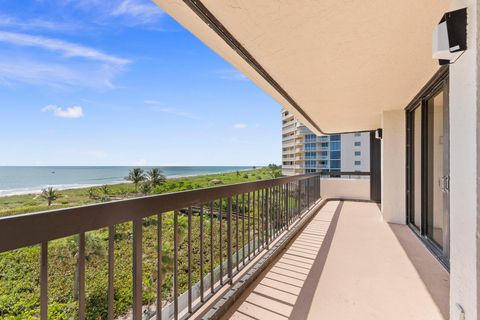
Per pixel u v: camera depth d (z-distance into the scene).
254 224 2.69
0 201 29.86
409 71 2.65
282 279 2.36
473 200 1.13
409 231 3.98
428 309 1.88
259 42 2.05
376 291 2.15
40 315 0.88
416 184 4.10
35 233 0.84
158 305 1.41
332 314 1.83
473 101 1.12
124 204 1.17
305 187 5.17
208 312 1.73
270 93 3.33
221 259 2.07
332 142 44.00
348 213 5.48
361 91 3.36
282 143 58.81
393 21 1.75
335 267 2.63
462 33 1.19
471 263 1.15
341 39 1.99
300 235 3.79
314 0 1.54
